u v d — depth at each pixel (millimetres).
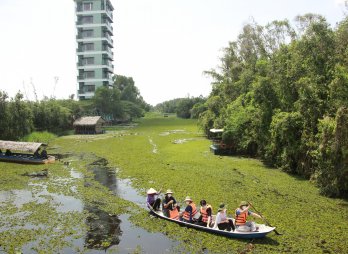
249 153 37469
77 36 92875
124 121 105750
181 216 16516
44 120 63438
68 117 72312
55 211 18562
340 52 24625
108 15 95312
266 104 31234
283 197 20703
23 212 18391
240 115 36000
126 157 37500
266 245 13844
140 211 18531
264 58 45031
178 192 22031
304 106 25281
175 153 39781
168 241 14398
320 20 25734
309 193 21562
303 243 14062
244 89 44219
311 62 25953
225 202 19797
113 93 93688
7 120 49125
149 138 59344
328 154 20750
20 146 34781
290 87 28250
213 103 52781
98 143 52156
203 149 42156
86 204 19906
